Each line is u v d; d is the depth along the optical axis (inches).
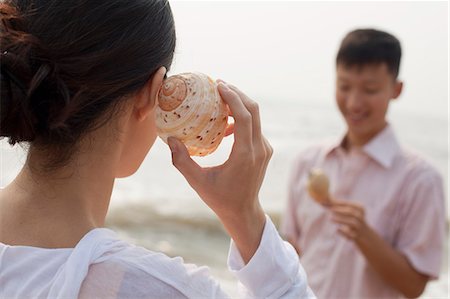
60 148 44.7
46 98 42.9
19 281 42.9
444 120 1659.7
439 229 120.2
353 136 128.0
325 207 120.3
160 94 48.4
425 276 121.1
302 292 49.9
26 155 46.8
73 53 42.6
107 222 366.0
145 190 475.8
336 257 125.5
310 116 1373.0
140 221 375.2
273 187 548.7
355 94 123.3
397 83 129.3
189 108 47.8
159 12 45.9
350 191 127.3
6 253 43.5
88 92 43.5
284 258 49.9
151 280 43.5
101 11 43.2
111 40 43.3
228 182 47.9
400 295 123.4
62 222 44.8
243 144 47.7
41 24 43.0
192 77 48.6
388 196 123.3
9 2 45.1
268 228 49.9
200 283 45.5
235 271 49.6
